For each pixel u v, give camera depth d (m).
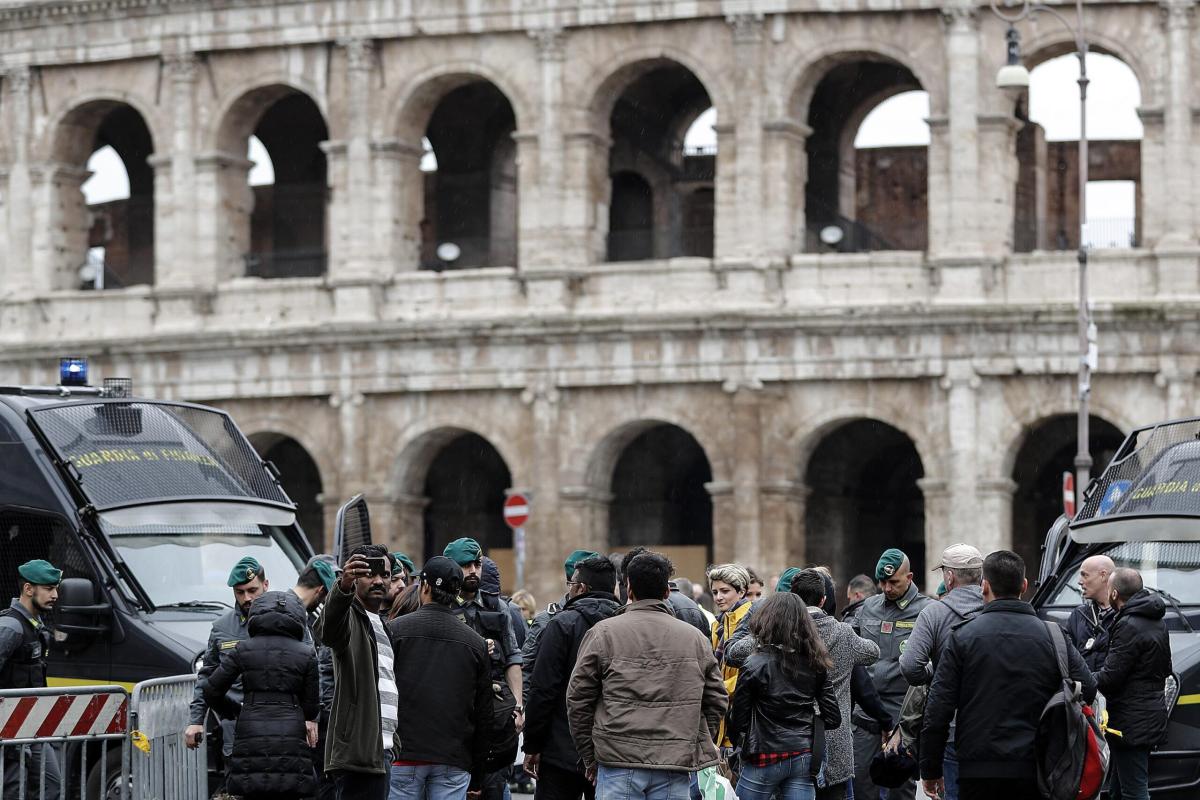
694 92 84.31
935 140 73.62
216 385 79.19
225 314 79.81
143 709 29.56
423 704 26.80
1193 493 36.19
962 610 28.28
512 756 30.31
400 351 77.25
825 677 28.17
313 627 26.73
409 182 78.94
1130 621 30.31
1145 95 72.00
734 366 74.19
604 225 77.56
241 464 40.31
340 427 77.94
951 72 73.25
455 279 77.38
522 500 71.06
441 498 86.38
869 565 83.31
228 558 37.84
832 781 29.30
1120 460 38.47
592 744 25.55
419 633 26.98
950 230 73.25
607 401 75.56
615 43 76.00
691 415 74.81
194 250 80.38
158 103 80.88
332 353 77.94
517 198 84.69
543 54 76.38
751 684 28.17
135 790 29.27
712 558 83.81
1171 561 35.44
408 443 77.38
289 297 79.06
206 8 79.81
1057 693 24.88
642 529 83.50
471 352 76.50
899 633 32.81
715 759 25.83
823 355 73.50
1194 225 71.56
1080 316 64.06
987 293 72.69
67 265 82.88
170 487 38.34
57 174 82.50
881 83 81.94
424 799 26.91
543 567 75.88
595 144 76.81
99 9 81.00
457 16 77.19
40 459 37.31
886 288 73.62
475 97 85.75
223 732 32.34
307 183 90.12
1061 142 90.00
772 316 73.38
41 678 31.66
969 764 25.03
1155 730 30.33
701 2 74.94
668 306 75.19
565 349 75.56
